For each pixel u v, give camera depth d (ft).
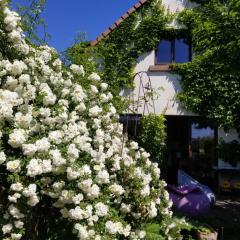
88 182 11.70
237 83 35.32
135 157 17.90
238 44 21.86
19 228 11.53
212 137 36.99
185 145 38.24
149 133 34.47
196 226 19.99
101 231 12.28
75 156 11.82
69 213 11.84
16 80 13.12
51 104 13.83
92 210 12.26
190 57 38.06
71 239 12.51
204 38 24.49
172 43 38.40
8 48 13.70
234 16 22.75
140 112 36.47
